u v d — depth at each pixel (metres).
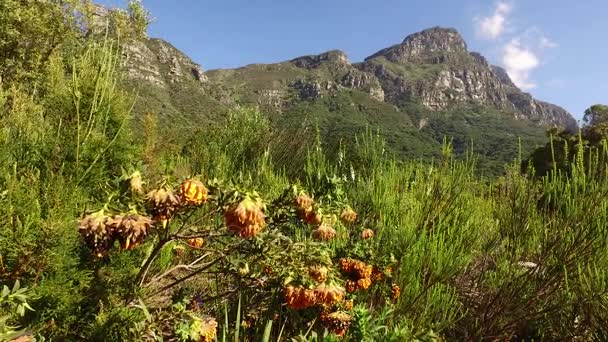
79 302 2.26
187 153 7.83
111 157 3.05
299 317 2.67
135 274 2.49
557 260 3.31
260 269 2.49
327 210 2.44
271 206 2.32
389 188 4.39
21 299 1.62
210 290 3.01
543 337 3.27
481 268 4.14
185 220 2.19
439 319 3.15
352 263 2.85
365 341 2.26
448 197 4.05
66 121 3.03
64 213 2.29
